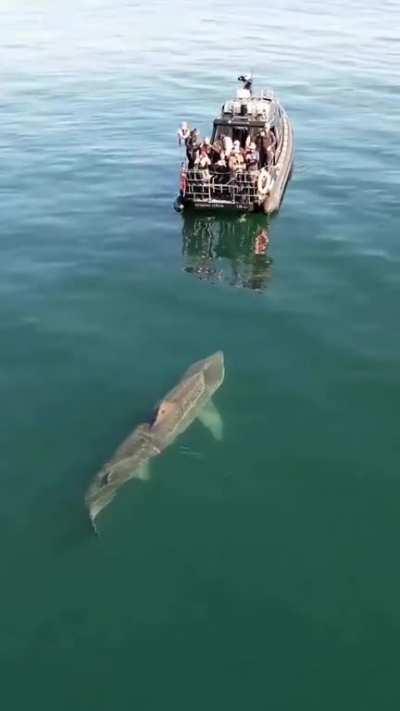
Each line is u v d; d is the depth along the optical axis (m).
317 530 17.11
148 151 42.12
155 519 17.36
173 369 22.84
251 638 14.82
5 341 24.14
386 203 34.66
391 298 26.62
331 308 26.09
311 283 27.81
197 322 25.45
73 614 15.30
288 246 30.72
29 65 63.62
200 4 99.38
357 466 18.92
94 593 15.71
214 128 35.81
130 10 93.62
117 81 58.75
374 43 74.00
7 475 18.64
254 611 15.34
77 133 45.34
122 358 23.41
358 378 22.28
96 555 16.53
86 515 17.47
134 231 32.28
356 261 29.25
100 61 65.75
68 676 14.16
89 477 18.50
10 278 28.12
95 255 30.11
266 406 21.06
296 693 13.81
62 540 16.83
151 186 37.09
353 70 62.41
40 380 22.30
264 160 35.28
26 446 19.61
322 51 70.50
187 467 18.72
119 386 22.06
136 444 18.19
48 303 26.50
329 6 98.19
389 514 17.50
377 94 54.38
